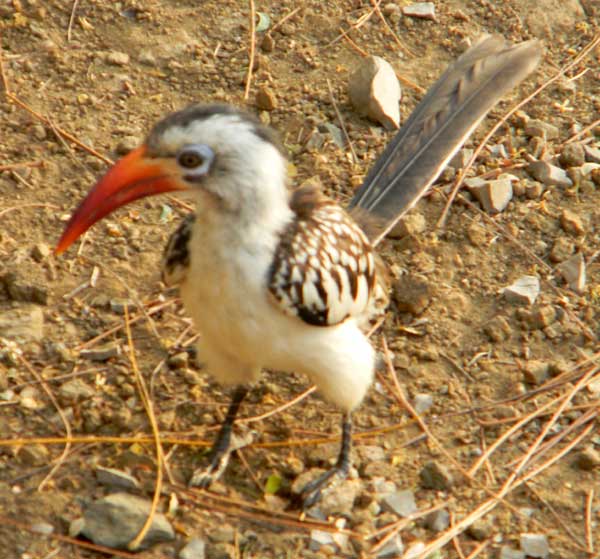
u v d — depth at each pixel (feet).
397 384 36.22
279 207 29.50
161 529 30.89
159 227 41.22
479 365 37.24
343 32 49.29
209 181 28.68
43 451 33.14
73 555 30.48
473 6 50.93
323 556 30.99
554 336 38.19
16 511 31.37
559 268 40.32
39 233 40.45
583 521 32.45
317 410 35.63
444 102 38.63
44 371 35.94
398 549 31.24
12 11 48.21
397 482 33.35
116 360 36.50
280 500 32.63
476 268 40.42
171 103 45.85
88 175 42.73
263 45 48.34
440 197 42.65
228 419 33.65
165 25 48.75
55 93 45.70
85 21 48.44
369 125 45.55
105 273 39.34
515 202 42.75
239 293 29.40
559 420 35.53
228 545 30.91
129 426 34.40
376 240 35.81
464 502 32.78
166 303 38.58
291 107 45.98
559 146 44.96
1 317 37.32
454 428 35.22
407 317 38.65
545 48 49.39
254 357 31.09
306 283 29.55
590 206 42.70
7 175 42.37
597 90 47.70
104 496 32.01
